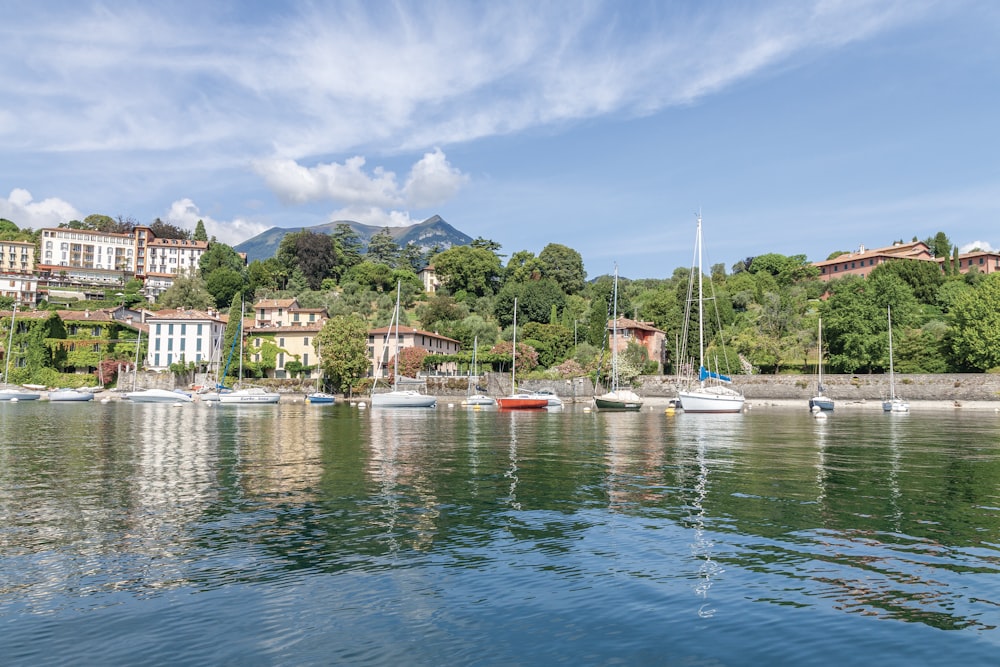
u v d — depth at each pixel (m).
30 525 15.81
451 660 8.72
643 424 54.84
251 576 12.09
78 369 122.19
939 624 9.90
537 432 44.78
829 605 10.70
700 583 11.77
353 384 110.06
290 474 23.94
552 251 189.38
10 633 9.56
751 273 178.25
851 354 107.69
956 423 57.94
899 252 162.75
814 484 22.00
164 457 28.84
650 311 146.12
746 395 108.06
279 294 177.50
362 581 11.84
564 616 10.24
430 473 24.34
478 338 137.50
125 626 9.81
